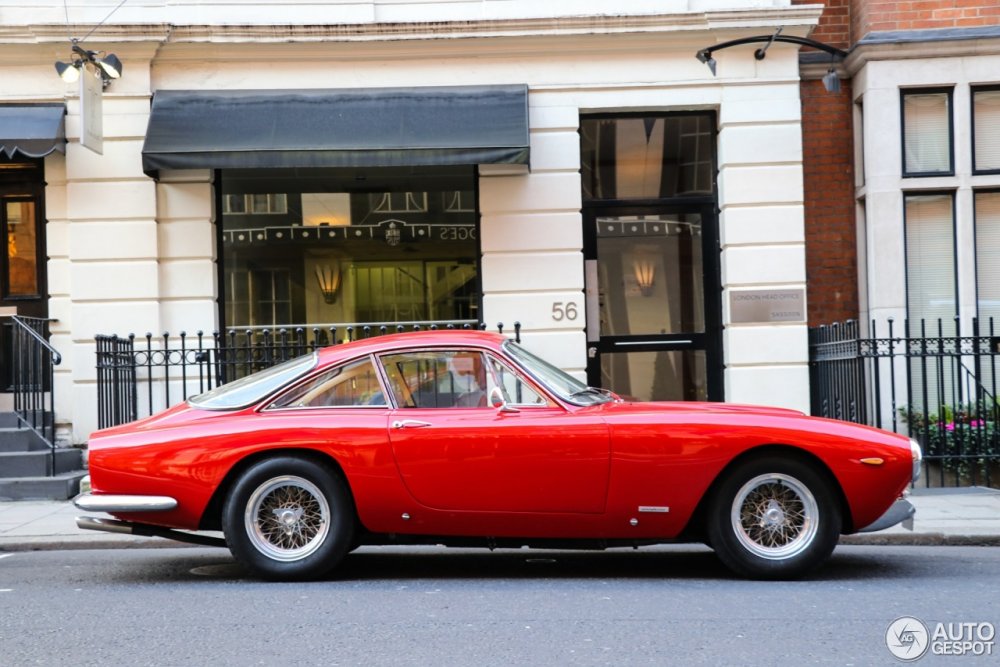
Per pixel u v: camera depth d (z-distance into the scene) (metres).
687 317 11.94
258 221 11.80
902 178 11.47
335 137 10.77
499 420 6.55
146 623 5.58
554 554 7.92
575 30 11.37
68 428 11.48
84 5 11.34
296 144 10.68
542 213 11.52
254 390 6.81
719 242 11.84
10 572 7.24
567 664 4.71
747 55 11.49
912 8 11.41
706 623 5.45
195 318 11.43
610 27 11.35
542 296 11.51
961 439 10.13
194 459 6.53
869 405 11.40
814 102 12.05
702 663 4.72
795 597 6.09
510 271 11.51
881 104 11.44
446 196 11.82
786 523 6.59
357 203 11.86
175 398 11.38
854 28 11.86
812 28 11.42
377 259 11.83
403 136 10.77
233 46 11.32
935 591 6.26
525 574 7.05
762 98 11.49
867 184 11.57
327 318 11.80
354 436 6.52
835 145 12.05
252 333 11.76
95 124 10.88
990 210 11.55
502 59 11.53
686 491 6.46
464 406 6.69
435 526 6.57
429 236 11.81
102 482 6.58
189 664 4.78
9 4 11.27
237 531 6.58
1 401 11.65
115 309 11.27
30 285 11.69
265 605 5.98
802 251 11.42
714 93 11.53
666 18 11.33
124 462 6.56
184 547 8.30
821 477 6.54
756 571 6.55
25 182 11.66
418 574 7.05
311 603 6.02
